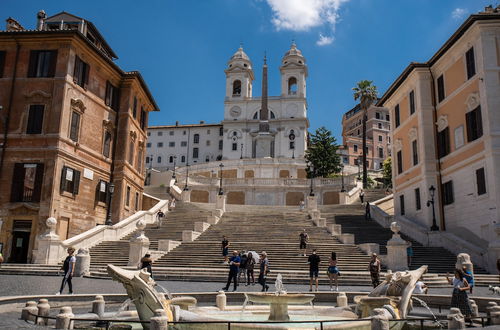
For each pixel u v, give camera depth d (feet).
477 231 84.64
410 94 112.57
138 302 30.96
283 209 143.02
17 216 89.81
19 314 34.55
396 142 122.11
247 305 45.73
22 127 94.12
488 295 51.78
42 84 95.50
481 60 85.35
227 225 104.42
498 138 81.35
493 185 79.97
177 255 80.53
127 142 116.16
